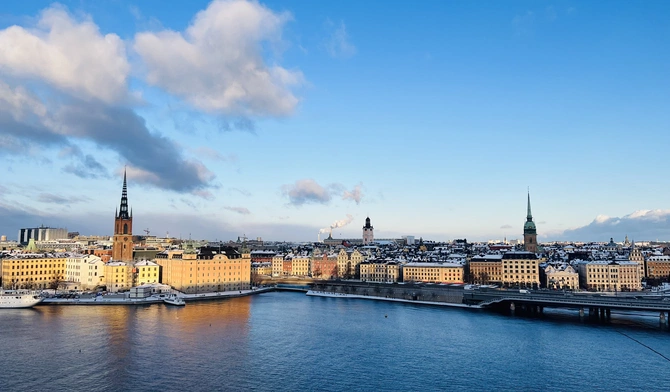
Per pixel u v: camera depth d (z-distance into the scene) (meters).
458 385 153.38
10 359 174.62
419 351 191.62
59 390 145.25
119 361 173.38
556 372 165.88
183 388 148.00
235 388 148.50
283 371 165.00
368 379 158.00
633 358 182.38
